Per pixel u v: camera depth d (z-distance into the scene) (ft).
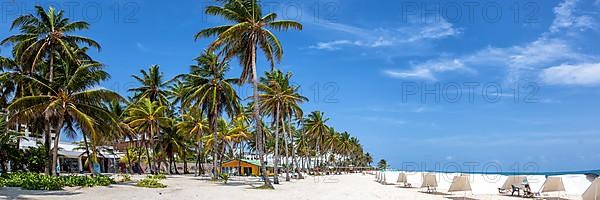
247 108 184.03
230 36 93.40
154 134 170.19
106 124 96.53
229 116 136.26
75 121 95.14
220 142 191.93
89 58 119.75
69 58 107.45
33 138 152.46
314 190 97.96
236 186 106.01
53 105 87.20
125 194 73.82
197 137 188.75
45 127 98.84
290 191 92.32
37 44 106.11
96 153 188.24
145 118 158.30
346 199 75.15
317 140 250.78
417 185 121.08
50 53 108.47
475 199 74.59
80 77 93.04
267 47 96.27
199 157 183.42
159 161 195.31
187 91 135.33
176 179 141.28
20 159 121.90
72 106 90.07
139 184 95.35
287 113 151.02
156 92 170.50
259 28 94.68
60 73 113.50
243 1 95.35
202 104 134.00
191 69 133.18
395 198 77.30
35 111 87.51
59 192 71.36
